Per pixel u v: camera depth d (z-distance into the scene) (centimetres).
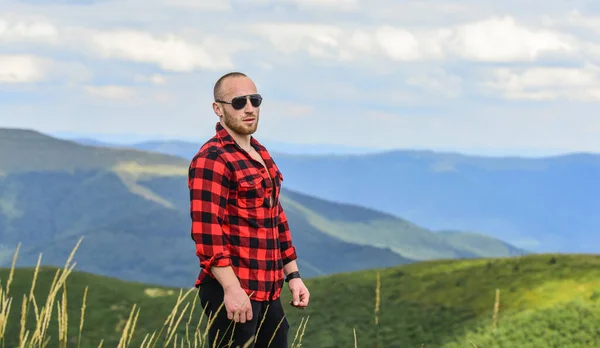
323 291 4922
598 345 3028
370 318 4219
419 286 4741
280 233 438
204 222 383
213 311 391
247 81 411
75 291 4756
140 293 4903
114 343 3853
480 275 4603
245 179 394
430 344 3525
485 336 3359
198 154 400
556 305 3516
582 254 4644
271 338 409
